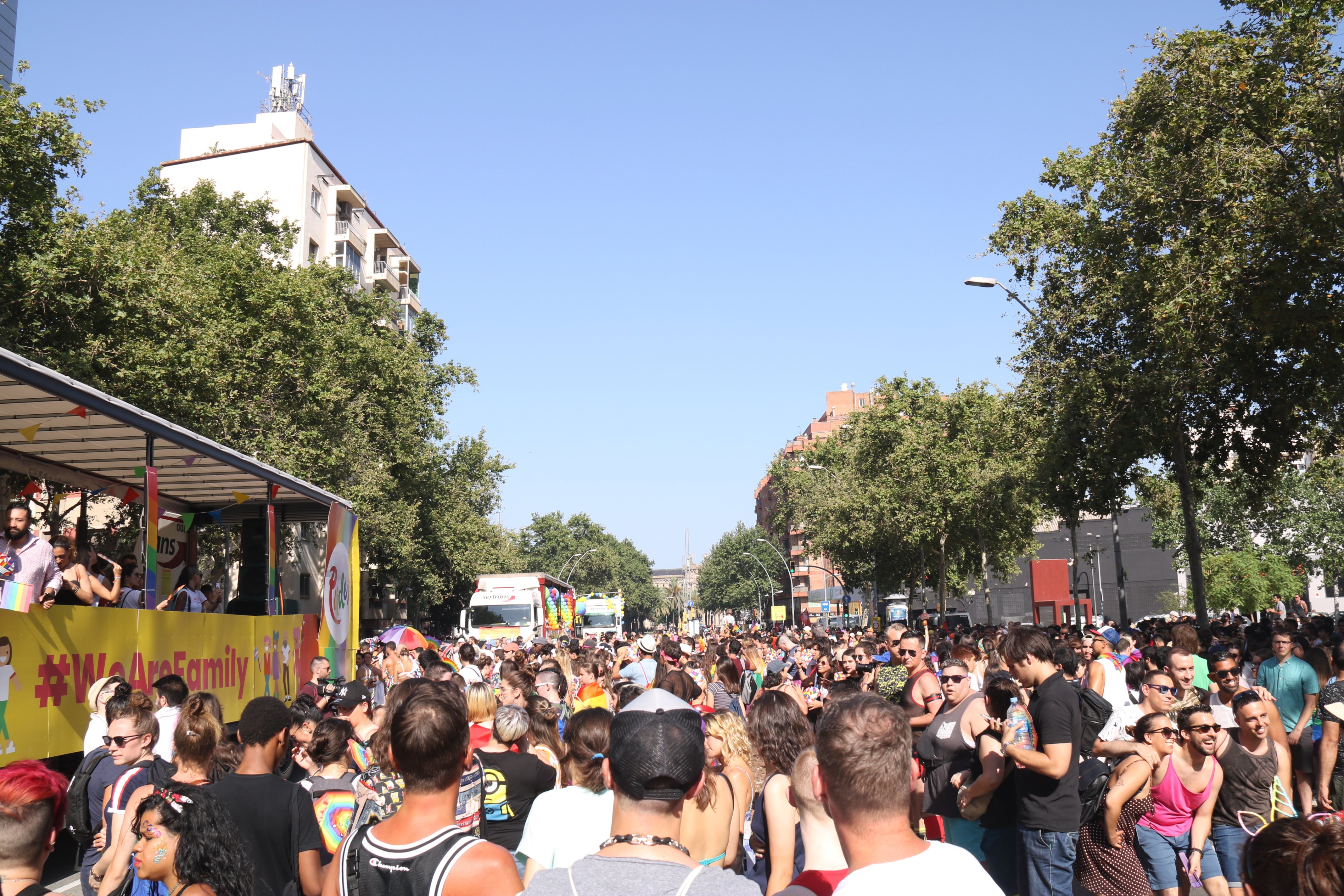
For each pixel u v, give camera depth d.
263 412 33.06
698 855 4.68
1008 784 6.40
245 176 64.38
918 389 48.31
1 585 8.52
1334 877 2.40
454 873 3.17
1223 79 20.11
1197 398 25.31
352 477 36.59
